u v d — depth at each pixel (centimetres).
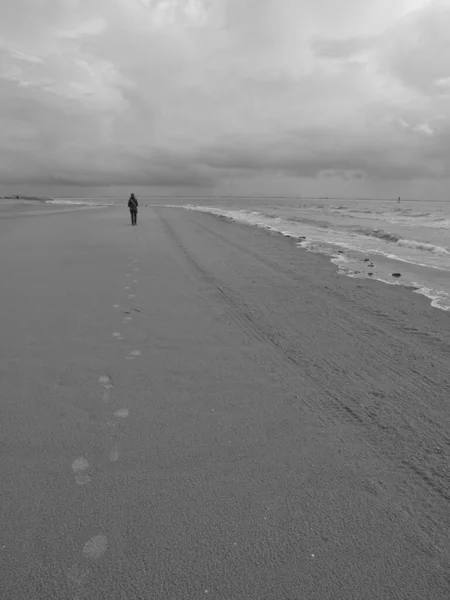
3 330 462
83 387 331
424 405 310
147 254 1043
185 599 153
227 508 201
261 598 154
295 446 256
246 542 180
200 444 256
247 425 280
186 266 888
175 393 325
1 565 167
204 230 1764
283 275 808
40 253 1034
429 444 259
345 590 158
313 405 309
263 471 231
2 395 315
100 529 186
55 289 656
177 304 589
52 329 468
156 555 173
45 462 236
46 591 156
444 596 156
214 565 168
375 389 337
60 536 182
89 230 1705
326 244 1298
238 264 923
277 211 3881
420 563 171
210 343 439
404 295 652
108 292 644
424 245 1194
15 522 190
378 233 1586
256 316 541
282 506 203
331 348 429
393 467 236
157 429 273
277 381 350
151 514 196
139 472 228
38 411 293
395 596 156
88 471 228
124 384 338
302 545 179
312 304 601
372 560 172
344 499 209
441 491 216
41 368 365
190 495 210
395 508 203
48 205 4897
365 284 732
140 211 3872
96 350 410
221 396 321
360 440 263
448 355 409
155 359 392
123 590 157
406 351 421
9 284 686
